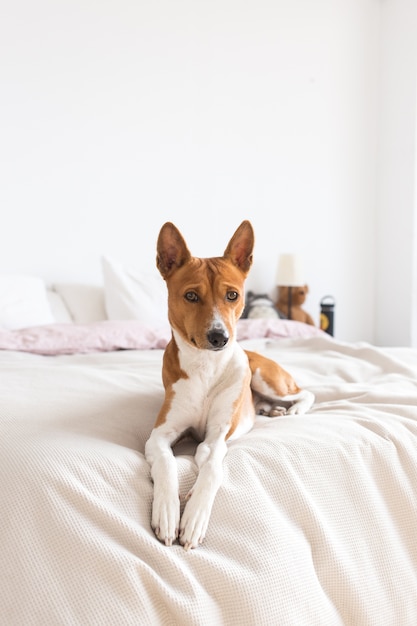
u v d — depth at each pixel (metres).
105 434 1.38
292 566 1.13
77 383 1.76
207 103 3.94
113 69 3.63
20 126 3.40
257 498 1.20
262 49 4.10
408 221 4.39
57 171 3.51
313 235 4.42
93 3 3.54
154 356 2.46
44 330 2.64
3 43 3.32
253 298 4.09
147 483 1.20
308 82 4.30
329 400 1.91
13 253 3.43
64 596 0.99
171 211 3.87
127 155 3.71
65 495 1.10
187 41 3.84
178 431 1.45
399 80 4.39
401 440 1.45
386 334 4.66
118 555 1.04
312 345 2.78
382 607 1.22
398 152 4.44
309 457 1.32
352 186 4.56
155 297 3.39
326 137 4.41
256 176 4.16
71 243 3.58
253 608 1.06
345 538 1.25
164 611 1.03
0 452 1.22
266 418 1.71
